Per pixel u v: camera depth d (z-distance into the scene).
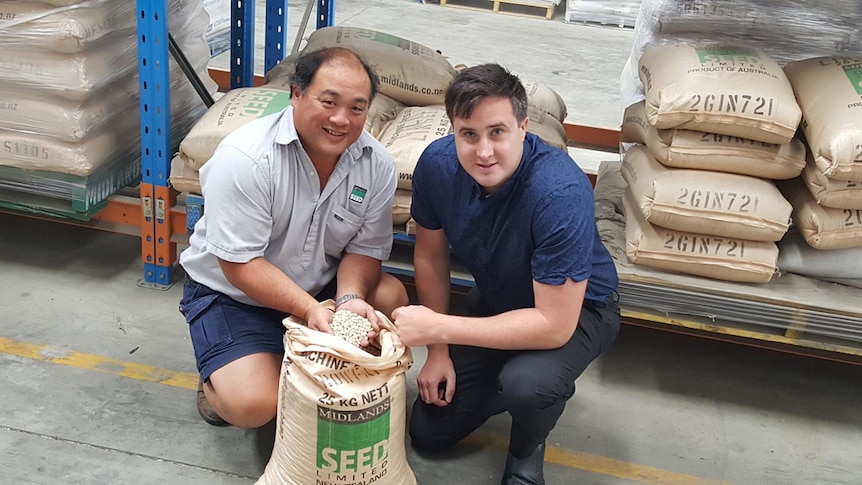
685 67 2.34
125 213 2.85
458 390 2.07
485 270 1.95
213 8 4.79
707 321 2.46
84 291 2.78
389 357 1.73
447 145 1.90
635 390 2.52
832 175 2.14
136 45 2.85
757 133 2.26
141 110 2.61
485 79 1.61
